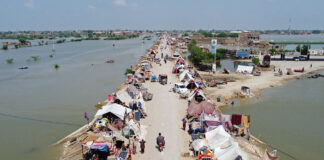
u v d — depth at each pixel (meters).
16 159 22.94
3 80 59.94
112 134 22.42
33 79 60.78
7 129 30.12
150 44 192.38
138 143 22.98
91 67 78.69
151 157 20.61
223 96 41.94
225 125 26.27
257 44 169.50
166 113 31.16
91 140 22.22
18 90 49.81
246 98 42.47
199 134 23.08
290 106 38.44
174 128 26.52
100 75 64.88
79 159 20.89
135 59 98.31
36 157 23.25
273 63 81.00
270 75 61.53
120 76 63.06
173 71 60.09
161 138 21.77
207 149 20.03
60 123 31.97
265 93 45.91
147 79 51.78
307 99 42.19
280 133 28.39
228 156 18.83
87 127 27.70
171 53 107.12
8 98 43.91
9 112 36.41
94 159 19.92
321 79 58.38
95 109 37.41
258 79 56.72
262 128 29.83
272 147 24.84
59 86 52.91
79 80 58.84
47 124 31.66
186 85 42.25
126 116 27.73
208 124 24.91
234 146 19.59
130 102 31.94
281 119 32.88
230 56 107.19
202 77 57.53
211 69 70.81
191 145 21.94
